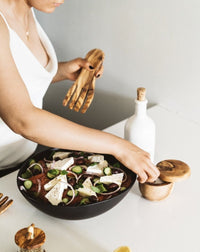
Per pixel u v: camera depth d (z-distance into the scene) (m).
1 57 0.83
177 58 1.41
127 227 0.89
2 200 0.96
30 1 0.94
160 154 1.21
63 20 1.78
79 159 1.01
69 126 0.90
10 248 0.84
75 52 1.83
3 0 1.09
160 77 1.50
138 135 1.01
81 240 0.85
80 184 0.90
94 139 0.91
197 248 0.83
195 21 1.29
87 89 1.27
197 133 1.36
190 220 0.91
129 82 1.63
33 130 0.88
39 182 0.91
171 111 1.52
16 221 0.91
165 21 1.38
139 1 1.42
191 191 1.02
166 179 0.94
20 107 0.87
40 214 0.94
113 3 1.52
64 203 0.85
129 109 1.70
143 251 0.82
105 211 0.87
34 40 1.25
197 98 1.42
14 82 0.85
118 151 0.93
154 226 0.89
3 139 1.20
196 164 1.15
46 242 0.85
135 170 0.92
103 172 0.96
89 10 1.63
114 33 1.58
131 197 0.99
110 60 1.66
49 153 1.05
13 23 1.12
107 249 0.83
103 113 1.84
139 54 1.53
